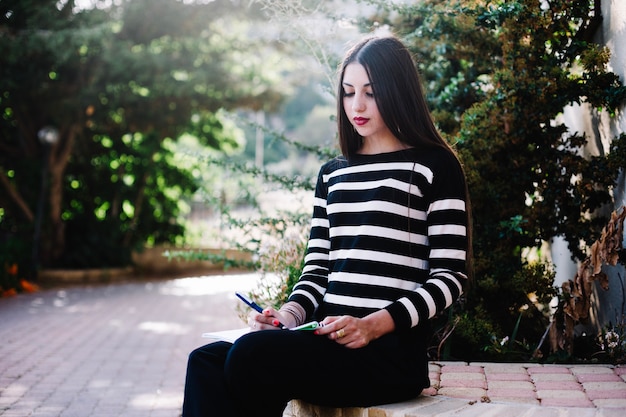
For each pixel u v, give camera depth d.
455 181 2.40
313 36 4.90
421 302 2.26
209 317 8.72
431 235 2.38
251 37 14.30
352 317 2.24
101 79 13.29
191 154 5.60
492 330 4.04
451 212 2.37
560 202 4.34
